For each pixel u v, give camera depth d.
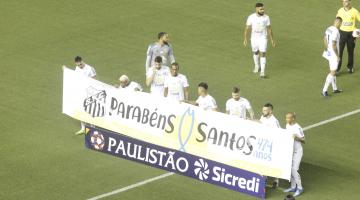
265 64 70.94
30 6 81.44
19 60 71.19
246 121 52.62
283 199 51.94
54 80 67.94
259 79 68.31
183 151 54.81
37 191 53.03
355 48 73.88
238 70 69.75
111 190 53.03
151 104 56.00
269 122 53.91
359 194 52.69
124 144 56.59
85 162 56.31
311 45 74.25
